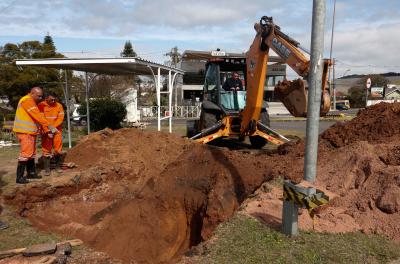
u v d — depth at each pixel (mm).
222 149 8930
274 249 4664
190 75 43156
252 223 5379
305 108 7816
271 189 6648
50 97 8945
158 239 7098
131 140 10891
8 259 4773
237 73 12383
